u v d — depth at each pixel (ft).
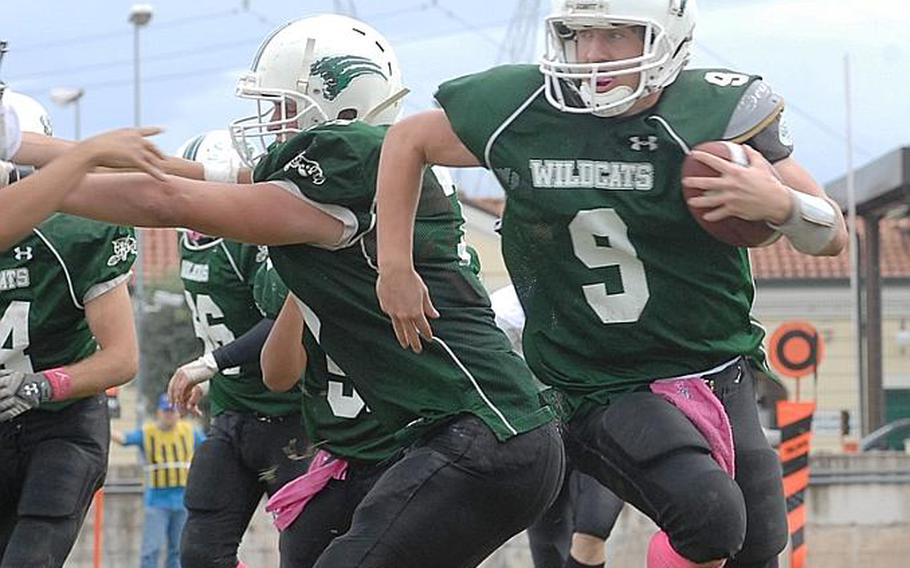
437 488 51.80
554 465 53.52
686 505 52.80
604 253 54.65
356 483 62.49
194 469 81.76
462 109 53.67
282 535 65.57
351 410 61.05
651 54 52.70
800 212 51.21
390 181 52.39
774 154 53.88
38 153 57.00
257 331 74.84
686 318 55.57
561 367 56.80
